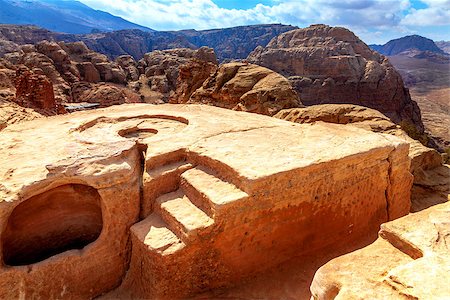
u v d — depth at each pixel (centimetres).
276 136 796
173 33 18712
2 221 524
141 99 5631
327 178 661
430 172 1274
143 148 723
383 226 408
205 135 783
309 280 613
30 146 714
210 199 552
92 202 630
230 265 584
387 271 345
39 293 539
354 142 760
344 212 709
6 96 2972
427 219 411
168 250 521
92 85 5194
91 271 576
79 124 873
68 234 645
